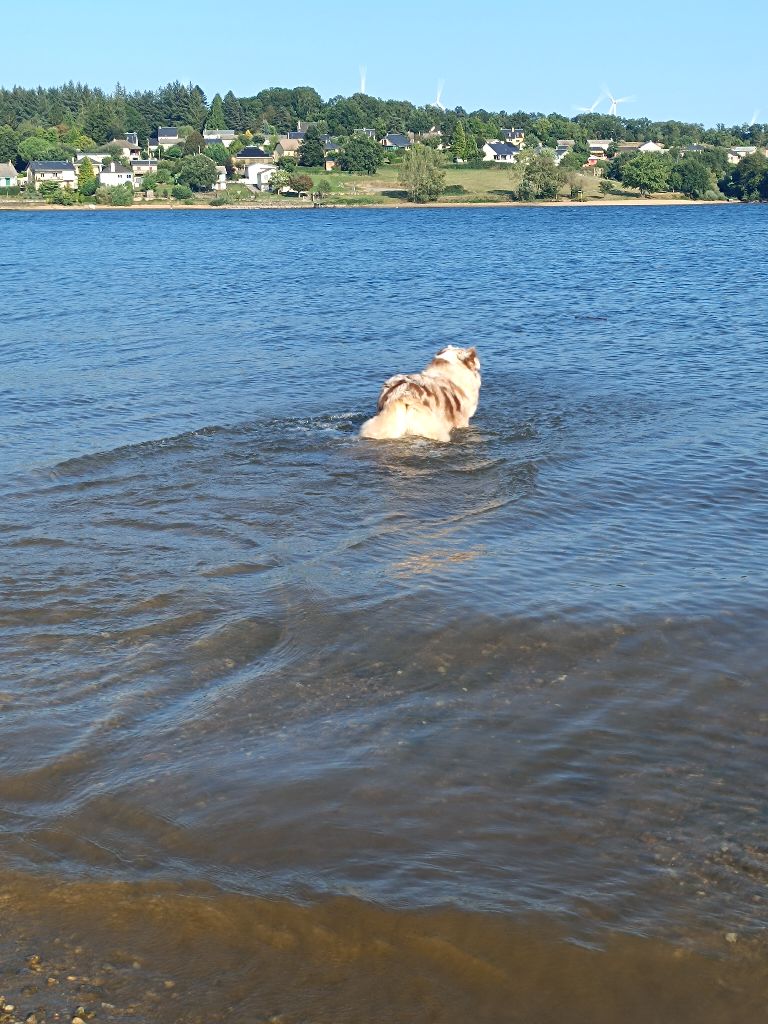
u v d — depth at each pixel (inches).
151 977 150.8
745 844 182.7
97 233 3038.9
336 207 5757.9
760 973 152.5
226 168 7377.0
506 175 6855.3
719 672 247.4
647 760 209.9
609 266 1555.1
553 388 585.9
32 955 154.4
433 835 183.9
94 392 576.7
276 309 990.4
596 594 292.7
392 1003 147.0
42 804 192.7
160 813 189.6
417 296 1119.0
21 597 289.0
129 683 241.0
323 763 207.3
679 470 419.5
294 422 502.0
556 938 158.4
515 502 377.4
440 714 228.2
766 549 330.6
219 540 337.4
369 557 321.7
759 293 1088.2
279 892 167.9
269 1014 144.7
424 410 473.4
